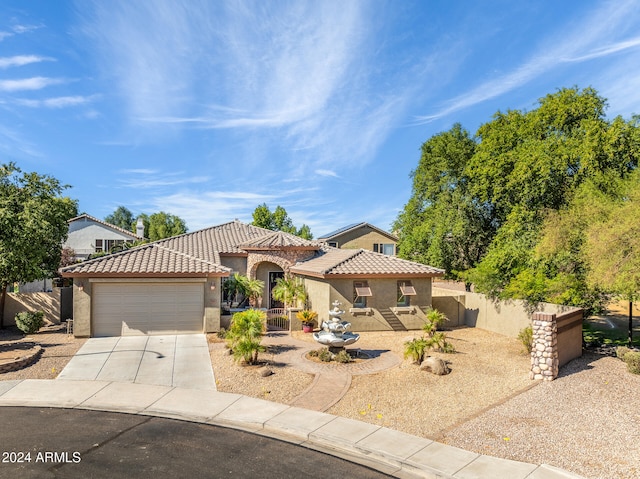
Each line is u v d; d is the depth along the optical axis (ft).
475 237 106.01
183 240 98.63
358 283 73.46
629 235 47.60
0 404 38.06
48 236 72.54
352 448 30.09
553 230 59.57
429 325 70.08
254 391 42.09
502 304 72.74
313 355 55.26
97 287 65.57
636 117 65.05
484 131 102.17
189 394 41.04
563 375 47.21
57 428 32.96
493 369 50.34
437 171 118.83
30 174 72.64
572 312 53.98
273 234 96.37
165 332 67.26
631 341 60.18
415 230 118.32
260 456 28.84
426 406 38.50
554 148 72.59
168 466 27.02
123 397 40.09
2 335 67.10
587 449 29.89
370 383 44.83
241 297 89.86
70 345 59.77
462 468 27.04
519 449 29.94
